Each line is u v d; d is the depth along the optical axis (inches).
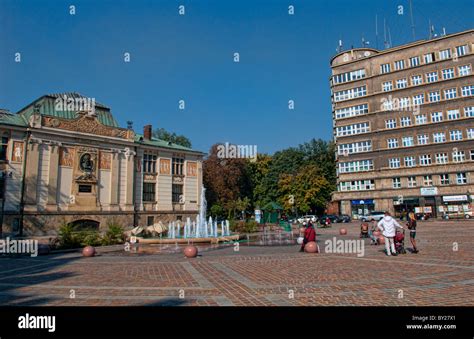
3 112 1425.9
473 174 2094.0
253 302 291.4
